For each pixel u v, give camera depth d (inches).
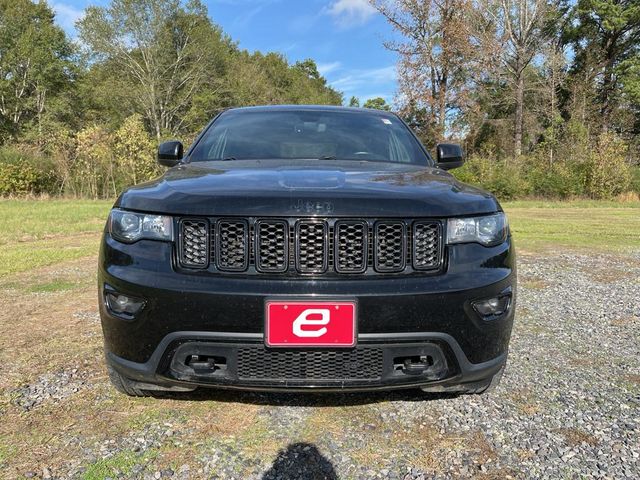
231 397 108.6
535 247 354.9
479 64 1264.8
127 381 101.0
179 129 1679.4
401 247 88.7
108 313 92.5
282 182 94.4
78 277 231.0
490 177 946.7
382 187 94.4
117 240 94.1
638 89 1529.3
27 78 1700.3
